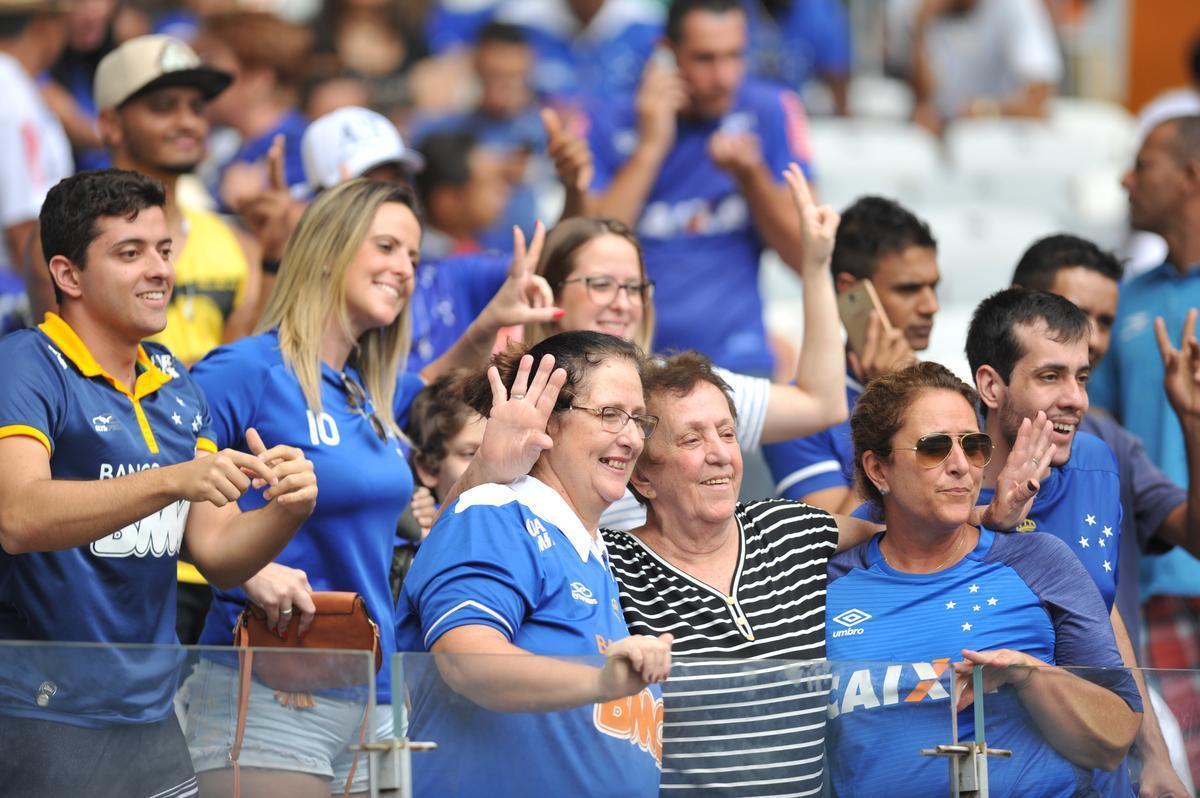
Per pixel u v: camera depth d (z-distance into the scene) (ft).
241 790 40.86
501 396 44.09
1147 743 47.44
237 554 45.11
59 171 82.17
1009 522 50.67
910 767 45.21
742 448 57.21
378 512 51.75
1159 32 162.50
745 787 43.65
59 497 41.60
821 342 58.03
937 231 134.92
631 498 54.75
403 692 40.27
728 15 83.51
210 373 50.72
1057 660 49.70
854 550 50.34
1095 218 140.36
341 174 68.69
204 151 67.62
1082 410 53.72
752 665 43.98
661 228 82.48
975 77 144.87
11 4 92.07
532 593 42.04
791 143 85.87
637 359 46.24
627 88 117.29
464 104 122.83
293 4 135.33
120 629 45.39
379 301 52.42
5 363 44.09
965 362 58.34
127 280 45.42
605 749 41.81
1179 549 67.77
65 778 40.47
